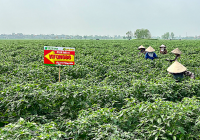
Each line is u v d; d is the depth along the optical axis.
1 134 4.23
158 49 25.33
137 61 14.02
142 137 4.75
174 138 4.39
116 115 5.36
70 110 6.58
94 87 7.27
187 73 9.00
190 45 34.91
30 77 9.75
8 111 6.13
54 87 7.10
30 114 6.24
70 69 11.49
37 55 17.92
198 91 7.66
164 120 4.70
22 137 4.23
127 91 7.22
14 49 24.95
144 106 5.14
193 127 4.86
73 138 4.70
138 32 164.88
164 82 7.75
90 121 4.95
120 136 4.56
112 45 36.09
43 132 4.42
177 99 7.57
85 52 21.72
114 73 9.76
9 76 9.84
